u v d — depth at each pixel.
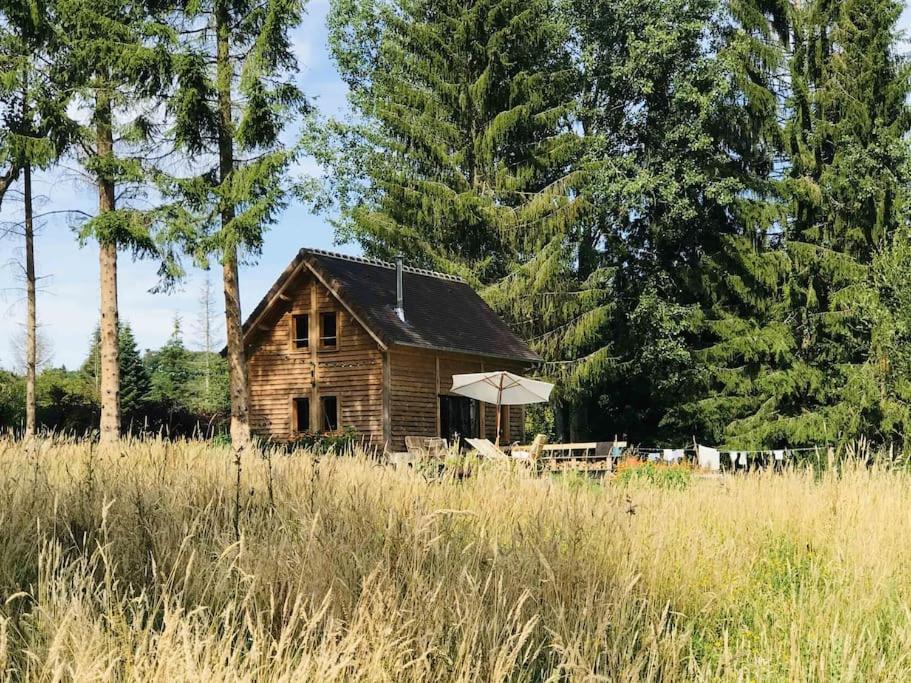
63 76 21.80
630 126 36.81
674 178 33.03
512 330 34.12
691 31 33.50
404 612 4.14
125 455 8.09
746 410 32.47
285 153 21.20
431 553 5.01
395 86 36.84
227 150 22.00
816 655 4.69
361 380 26.36
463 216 35.41
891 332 22.28
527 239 35.88
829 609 5.48
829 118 31.03
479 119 37.25
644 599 5.16
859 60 30.42
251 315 27.58
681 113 33.78
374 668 3.56
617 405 38.50
